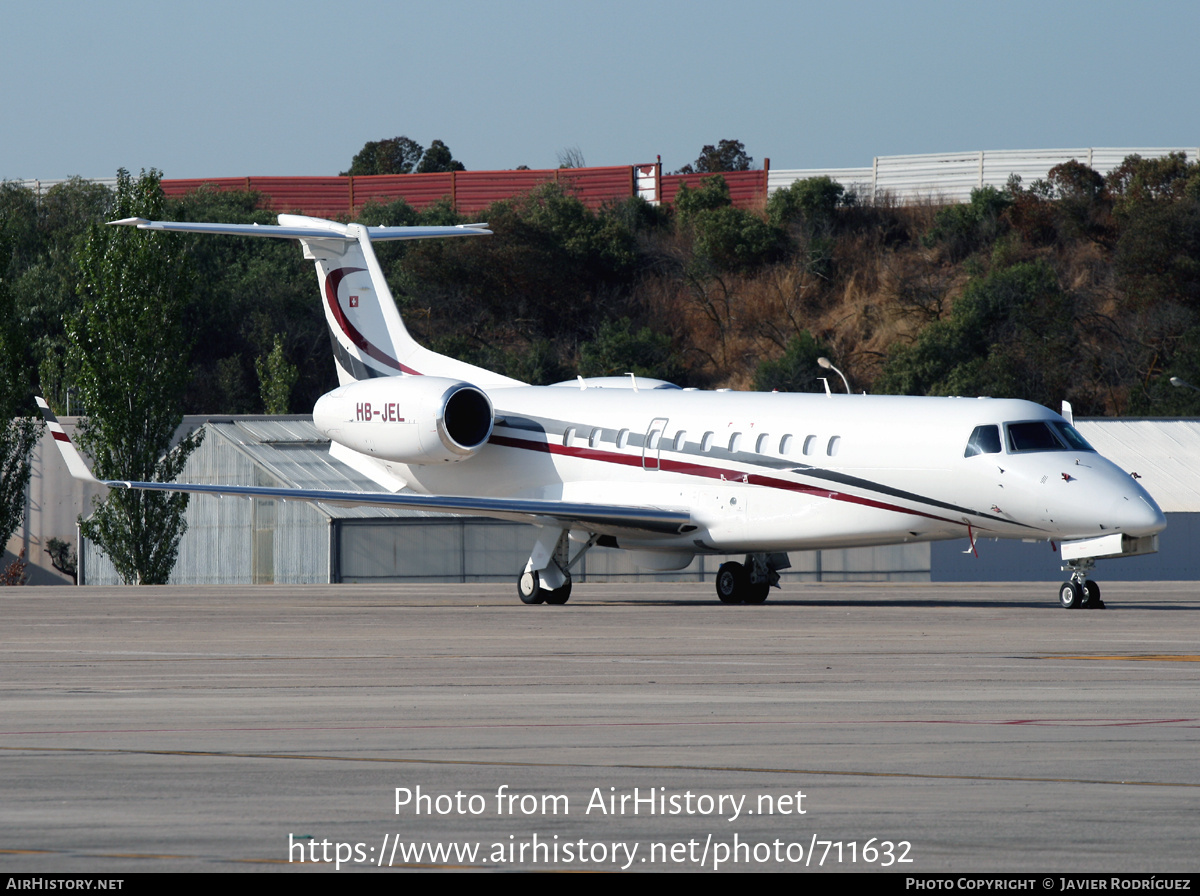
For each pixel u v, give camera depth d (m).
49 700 48.69
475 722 42.69
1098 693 49.31
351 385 119.00
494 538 182.62
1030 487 91.88
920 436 95.94
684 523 105.44
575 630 80.69
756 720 42.91
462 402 114.44
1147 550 91.81
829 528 99.81
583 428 113.25
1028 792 31.73
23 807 30.27
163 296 191.38
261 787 32.44
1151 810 29.88
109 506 191.88
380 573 181.75
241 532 194.50
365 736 40.00
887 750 37.34
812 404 103.19
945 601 114.31
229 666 60.72
